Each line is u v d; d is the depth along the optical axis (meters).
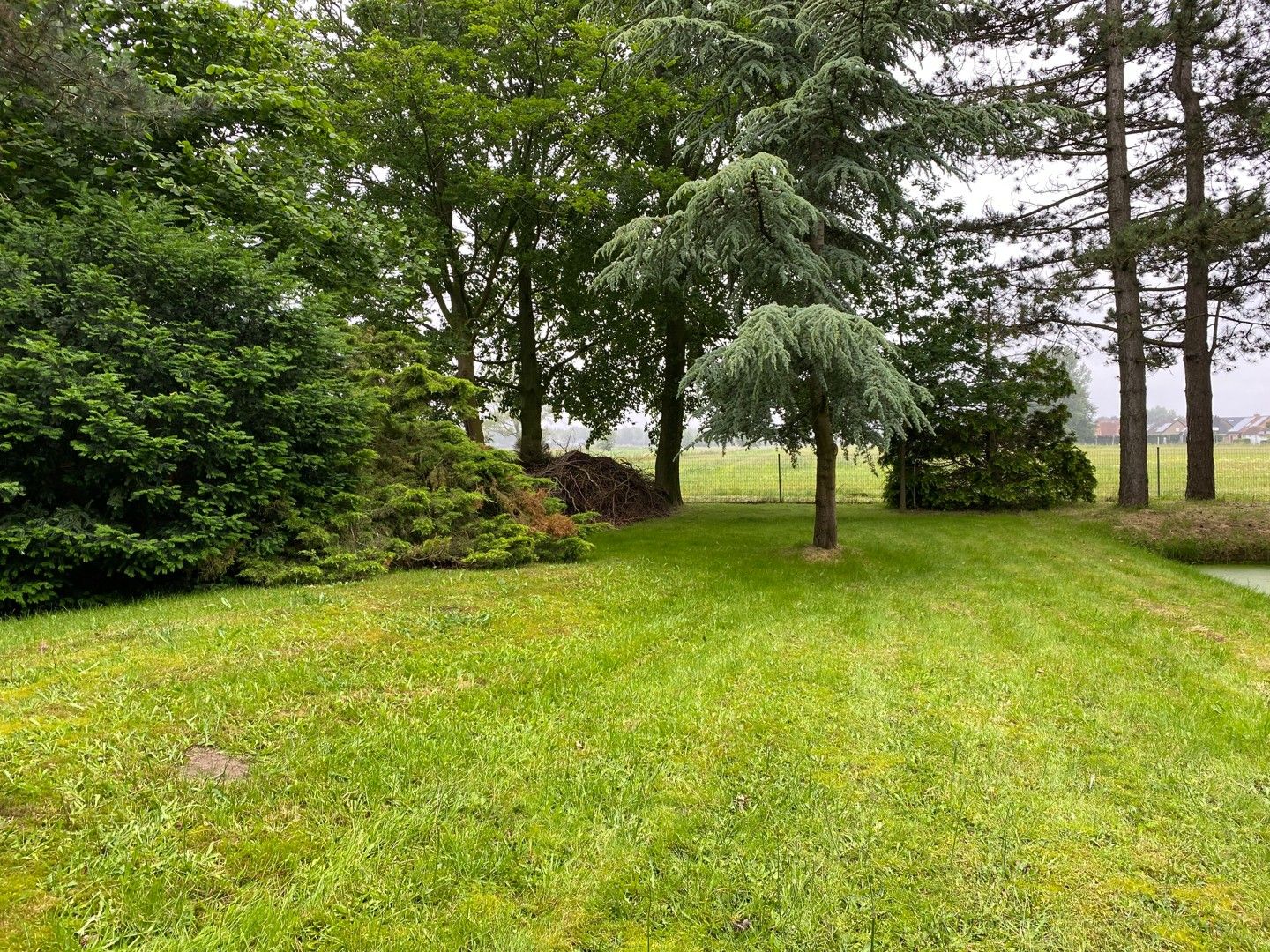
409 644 4.15
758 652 4.34
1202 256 8.92
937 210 12.22
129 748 2.55
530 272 13.27
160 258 5.59
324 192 9.73
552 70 11.34
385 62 9.85
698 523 12.05
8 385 4.72
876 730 3.19
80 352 4.89
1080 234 11.75
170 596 5.38
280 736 2.82
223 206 7.58
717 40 7.38
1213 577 7.17
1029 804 2.55
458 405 8.56
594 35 10.34
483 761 2.78
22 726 2.61
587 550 7.87
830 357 6.54
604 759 2.85
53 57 5.46
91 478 5.05
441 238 11.38
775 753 2.94
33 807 2.13
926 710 3.45
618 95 10.60
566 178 11.10
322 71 10.64
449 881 2.04
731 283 9.13
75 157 6.70
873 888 2.08
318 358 6.72
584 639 4.50
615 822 2.38
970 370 13.02
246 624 4.29
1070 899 2.04
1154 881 2.13
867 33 6.91
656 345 14.62
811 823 2.40
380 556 6.62
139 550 5.05
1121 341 11.48
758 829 2.37
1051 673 4.02
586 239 12.12
